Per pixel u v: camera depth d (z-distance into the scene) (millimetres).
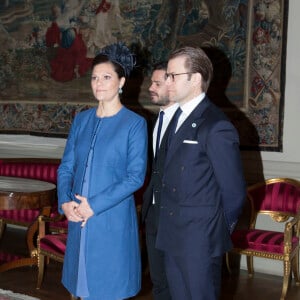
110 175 3316
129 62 3385
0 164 6457
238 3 5832
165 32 6305
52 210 5742
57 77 7148
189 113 3156
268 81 5723
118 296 3342
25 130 7383
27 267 5641
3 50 7609
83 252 3334
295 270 5344
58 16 7145
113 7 6691
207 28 6031
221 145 2980
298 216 5004
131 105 6516
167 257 3168
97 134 3389
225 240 3119
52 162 6496
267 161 5785
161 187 3301
